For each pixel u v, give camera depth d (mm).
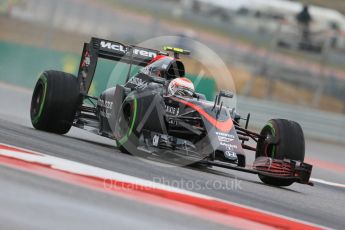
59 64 94312
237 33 141625
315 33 125688
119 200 21312
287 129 32875
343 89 120625
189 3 152375
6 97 66312
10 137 31797
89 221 17984
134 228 17984
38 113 36812
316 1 157500
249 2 142875
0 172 22281
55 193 20641
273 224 21969
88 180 23781
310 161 57312
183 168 31812
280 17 136750
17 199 19078
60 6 130875
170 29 136500
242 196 26750
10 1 129875
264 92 114000
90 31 127625
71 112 36625
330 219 25641
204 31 142875
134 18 138500
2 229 15758
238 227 20438
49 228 16578
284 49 126812
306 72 123000
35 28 126250
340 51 131250
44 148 29922
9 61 96438
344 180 46156
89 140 39500
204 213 21703
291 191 32344
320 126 89000
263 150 33688
